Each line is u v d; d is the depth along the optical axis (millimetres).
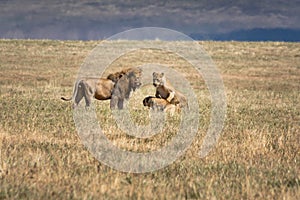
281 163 32531
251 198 24391
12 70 124375
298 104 71750
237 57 161500
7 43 170625
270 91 98188
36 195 23641
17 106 57562
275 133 43969
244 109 61281
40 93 74375
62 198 23391
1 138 36656
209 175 28547
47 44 172250
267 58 161250
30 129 41250
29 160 30172
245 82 120250
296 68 147125
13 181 25703
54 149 33906
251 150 35750
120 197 23781
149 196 23891
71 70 129125
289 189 25766
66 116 49188
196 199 24500
